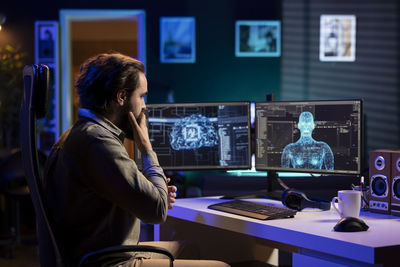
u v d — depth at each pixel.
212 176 3.03
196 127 2.38
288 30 5.75
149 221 1.42
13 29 5.52
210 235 2.41
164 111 2.38
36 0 5.54
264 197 2.30
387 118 5.81
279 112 2.29
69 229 1.39
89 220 1.38
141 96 1.56
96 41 8.03
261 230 1.65
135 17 5.72
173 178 2.55
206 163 2.38
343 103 2.11
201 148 2.38
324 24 5.76
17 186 4.05
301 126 2.23
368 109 5.83
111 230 1.40
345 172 2.11
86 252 1.38
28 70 1.31
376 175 1.87
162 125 2.38
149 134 2.38
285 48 5.77
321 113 2.17
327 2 5.76
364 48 5.79
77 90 1.51
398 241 1.35
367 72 5.81
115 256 1.41
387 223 1.65
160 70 5.68
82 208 1.37
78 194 1.37
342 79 5.80
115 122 1.53
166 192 1.52
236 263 2.52
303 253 1.56
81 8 5.59
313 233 1.47
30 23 5.54
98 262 1.35
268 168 2.34
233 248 2.50
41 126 5.38
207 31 5.71
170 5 5.66
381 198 1.85
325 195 2.46
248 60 5.75
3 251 4.17
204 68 5.72
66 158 1.38
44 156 3.86
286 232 1.55
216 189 2.88
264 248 2.66
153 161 1.59
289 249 2.22
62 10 5.55
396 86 5.79
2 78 5.02
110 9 5.61
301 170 2.23
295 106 2.25
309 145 2.21
